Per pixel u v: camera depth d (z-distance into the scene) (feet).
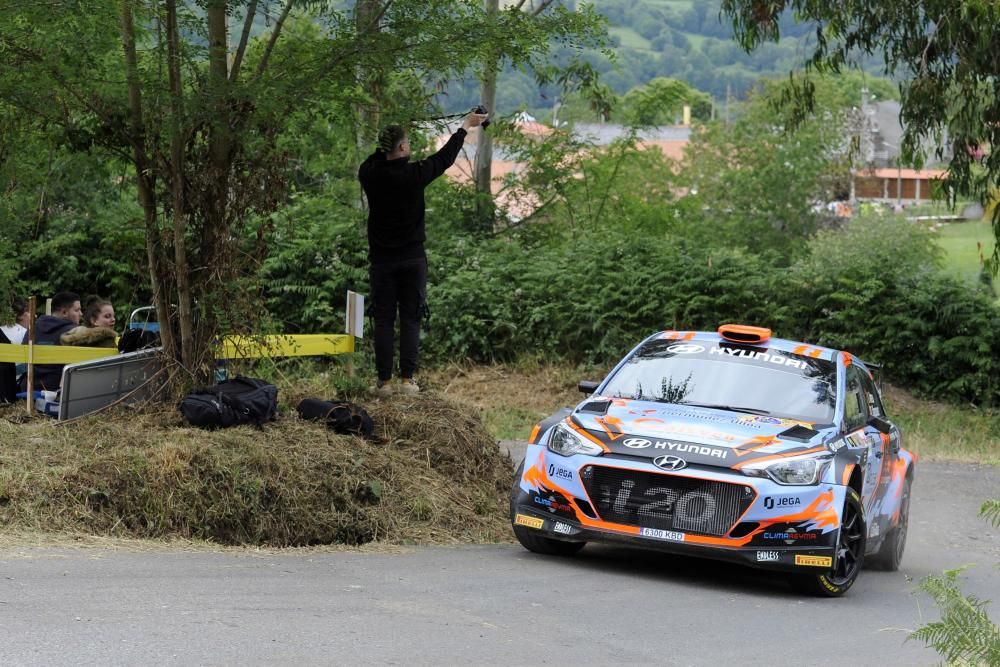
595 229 117.91
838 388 40.04
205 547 34.73
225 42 43.55
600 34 46.39
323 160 62.90
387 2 44.01
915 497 63.77
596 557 39.52
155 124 43.65
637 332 95.40
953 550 50.85
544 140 115.34
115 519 34.99
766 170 171.42
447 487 43.42
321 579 30.94
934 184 89.97
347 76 44.83
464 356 96.84
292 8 44.98
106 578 28.40
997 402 93.25
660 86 121.39
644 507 35.17
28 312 49.49
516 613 28.63
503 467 47.26
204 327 44.37
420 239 48.08
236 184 44.57
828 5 83.35
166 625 24.23
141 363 43.88
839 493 34.91
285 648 23.20
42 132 46.29
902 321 93.61
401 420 45.57
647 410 38.32
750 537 34.37
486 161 114.11
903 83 84.79
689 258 97.30
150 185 45.01
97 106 43.65
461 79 47.14
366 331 94.53
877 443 40.83
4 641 22.25
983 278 95.25
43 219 88.33
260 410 41.63
